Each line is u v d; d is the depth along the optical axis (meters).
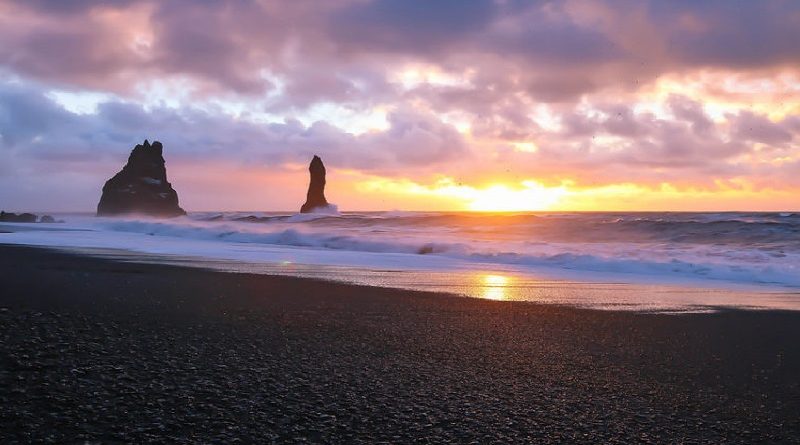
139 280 12.40
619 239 32.53
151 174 121.62
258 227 42.56
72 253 20.31
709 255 20.53
